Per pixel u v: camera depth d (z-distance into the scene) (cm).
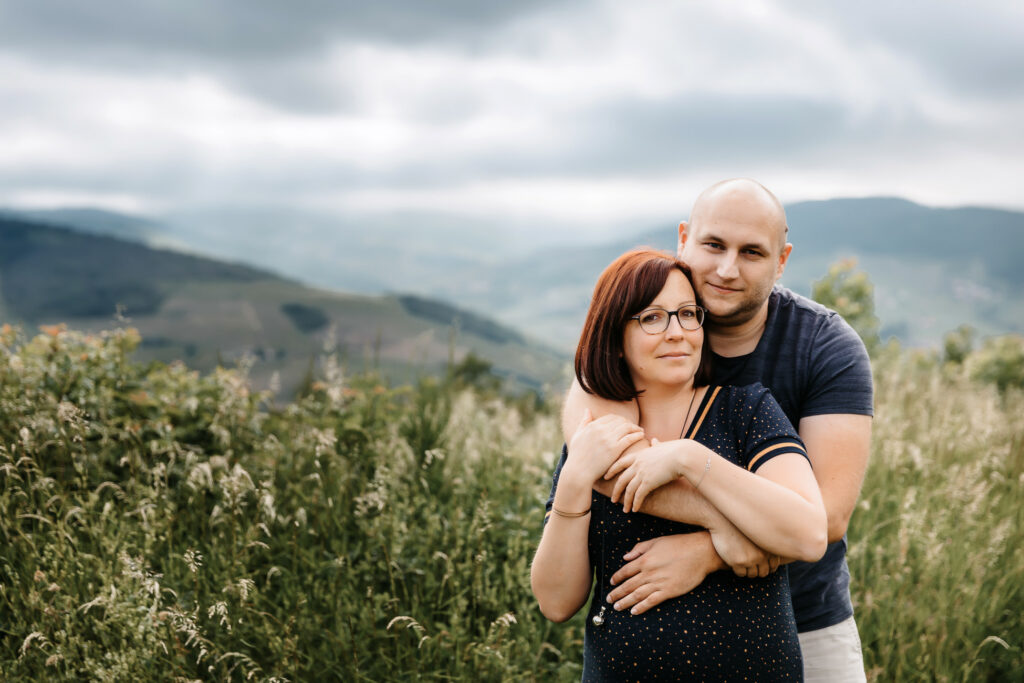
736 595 186
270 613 312
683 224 242
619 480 190
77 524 331
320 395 430
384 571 330
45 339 415
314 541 345
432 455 391
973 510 379
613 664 191
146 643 267
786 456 186
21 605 290
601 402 211
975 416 508
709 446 195
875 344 994
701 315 202
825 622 235
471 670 290
